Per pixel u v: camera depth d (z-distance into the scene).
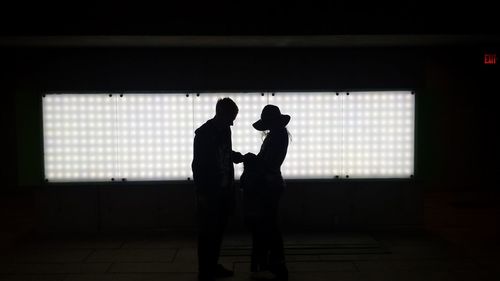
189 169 6.25
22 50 7.95
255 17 5.44
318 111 6.25
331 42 5.94
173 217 6.29
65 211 6.23
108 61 6.15
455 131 9.75
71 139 6.16
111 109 6.16
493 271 4.72
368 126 6.29
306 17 5.47
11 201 8.86
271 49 6.25
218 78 6.24
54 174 6.19
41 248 5.66
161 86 6.18
